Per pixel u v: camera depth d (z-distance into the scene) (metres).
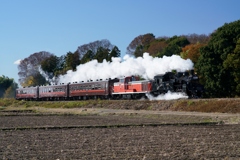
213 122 36.12
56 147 21.81
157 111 50.47
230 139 24.53
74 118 46.09
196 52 77.19
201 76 68.75
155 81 59.22
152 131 29.84
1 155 19.36
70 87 82.31
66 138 26.02
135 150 20.48
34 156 19.03
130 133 28.61
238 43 60.31
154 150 20.45
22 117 49.03
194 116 41.31
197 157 18.39
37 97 94.75
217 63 63.66
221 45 62.78
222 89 63.06
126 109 57.31
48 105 78.12
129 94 65.06
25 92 101.38
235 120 37.00
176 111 48.69
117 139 25.12
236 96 60.94
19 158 18.55
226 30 64.12
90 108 64.38
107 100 65.94
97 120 42.12
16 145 22.80
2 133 29.55
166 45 116.81
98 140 24.72
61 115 52.09
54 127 33.28
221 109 44.09
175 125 34.53
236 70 60.06
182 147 21.38
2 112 61.22
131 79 66.50
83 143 23.33
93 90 74.69
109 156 18.81
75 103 71.00
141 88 61.84
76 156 18.91
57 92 86.50
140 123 36.72
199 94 55.78
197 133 27.97
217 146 21.62
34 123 39.03
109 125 34.38
